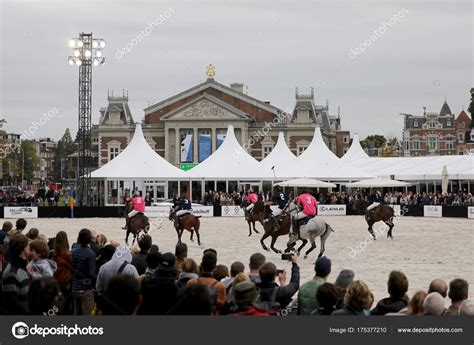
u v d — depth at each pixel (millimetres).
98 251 13141
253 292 8062
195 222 28719
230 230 38281
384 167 70375
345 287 9422
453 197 57469
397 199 59156
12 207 50438
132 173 56219
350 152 76750
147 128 106812
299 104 106500
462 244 29547
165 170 57156
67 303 11125
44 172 195500
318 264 9477
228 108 103812
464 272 20156
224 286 9477
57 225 41469
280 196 25219
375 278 18828
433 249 27391
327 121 129375
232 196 60125
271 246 24766
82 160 53031
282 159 62031
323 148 62125
